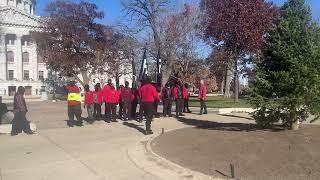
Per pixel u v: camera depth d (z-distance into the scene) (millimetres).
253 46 31312
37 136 15273
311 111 12516
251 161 9531
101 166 10180
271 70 13266
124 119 20266
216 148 11125
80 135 15375
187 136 13656
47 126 18328
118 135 15203
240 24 31594
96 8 64938
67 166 10273
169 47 42188
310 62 12469
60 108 34500
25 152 12211
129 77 72875
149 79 15477
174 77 41625
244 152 10383
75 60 63812
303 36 13047
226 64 37469
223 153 10484
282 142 11289
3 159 11273
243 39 31875
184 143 12344
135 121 19766
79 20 63875
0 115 17250
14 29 106312
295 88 12383
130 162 10500
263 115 13148
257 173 8547
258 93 13062
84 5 64188
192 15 42688
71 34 63531
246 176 8383
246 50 32094
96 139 14359
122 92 20281
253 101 12992
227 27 32156
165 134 14641
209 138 12789
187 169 9273
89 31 64688
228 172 8773
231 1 31828
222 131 14227
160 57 42438
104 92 19859
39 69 111750
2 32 92312
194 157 10367
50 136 15234
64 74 66562
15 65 107375
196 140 12648
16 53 107312
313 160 9305
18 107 15750
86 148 12648
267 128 13812
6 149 12766
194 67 46344
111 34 60969
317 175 8195
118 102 20312
